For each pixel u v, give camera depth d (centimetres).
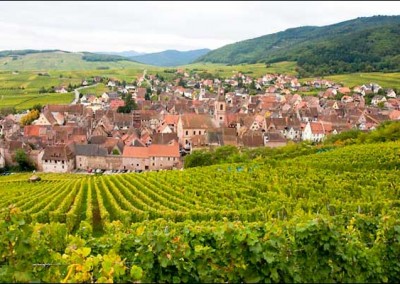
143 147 12900
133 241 1611
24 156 12575
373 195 5034
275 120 15175
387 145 8762
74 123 16438
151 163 12781
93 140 13762
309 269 1378
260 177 7044
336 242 1388
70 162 12675
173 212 4803
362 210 4231
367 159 7612
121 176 8719
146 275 1374
